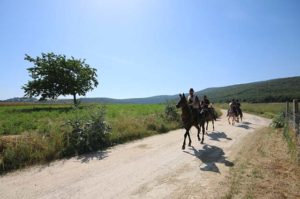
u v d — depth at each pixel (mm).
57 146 10602
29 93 47750
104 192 6602
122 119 17250
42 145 10242
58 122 13625
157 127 17844
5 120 19094
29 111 32156
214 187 6812
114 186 7004
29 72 47812
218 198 6109
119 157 10273
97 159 10008
